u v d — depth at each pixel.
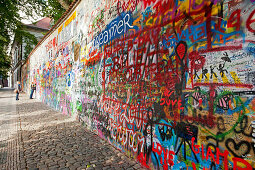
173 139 2.35
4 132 4.91
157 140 2.63
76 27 6.46
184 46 2.21
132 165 2.95
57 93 8.89
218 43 1.81
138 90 3.07
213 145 1.84
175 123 2.32
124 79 3.49
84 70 5.69
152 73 2.75
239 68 1.63
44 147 3.77
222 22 1.78
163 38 2.55
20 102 12.37
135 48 3.17
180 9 2.28
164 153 2.49
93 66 5.00
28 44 22.86
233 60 1.68
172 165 2.36
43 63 12.31
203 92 1.96
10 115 7.45
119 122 3.65
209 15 1.91
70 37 7.10
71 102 6.96
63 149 3.66
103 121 4.35
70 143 4.03
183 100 2.21
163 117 2.52
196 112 2.04
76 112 6.41
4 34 19.94
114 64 3.88
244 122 1.58
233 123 1.66
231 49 1.70
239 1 1.64
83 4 5.86
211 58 1.88
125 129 3.43
